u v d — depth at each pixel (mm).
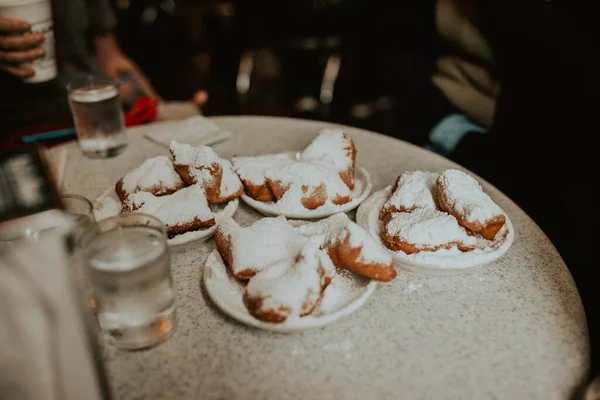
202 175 546
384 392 383
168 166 577
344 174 615
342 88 1974
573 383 390
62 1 1038
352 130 806
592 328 667
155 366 405
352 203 570
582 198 816
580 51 823
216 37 2197
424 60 1933
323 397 380
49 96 1000
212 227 525
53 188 326
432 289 482
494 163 957
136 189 563
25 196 313
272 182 572
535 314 453
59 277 281
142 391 385
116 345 419
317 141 635
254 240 467
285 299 412
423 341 426
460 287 484
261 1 1602
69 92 698
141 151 744
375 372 399
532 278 496
